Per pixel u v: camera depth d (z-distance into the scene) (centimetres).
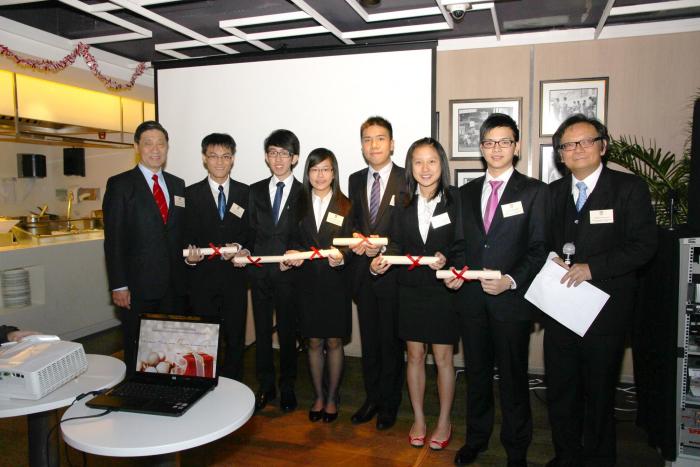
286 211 282
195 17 324
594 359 203
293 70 355
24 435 269
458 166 373
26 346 163
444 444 247
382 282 259
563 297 199
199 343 161
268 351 298
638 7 294
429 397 318
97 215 548
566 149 204
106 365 176
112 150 566
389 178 265
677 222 284
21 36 331
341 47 345
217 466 234
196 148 380
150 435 126
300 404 304
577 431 216
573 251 204
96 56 386
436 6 299
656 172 293
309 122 355
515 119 358
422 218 234
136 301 262
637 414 274
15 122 415
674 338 220
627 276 201
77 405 145
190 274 291
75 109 472
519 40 352
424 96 332
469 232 219
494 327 213
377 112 342
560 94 348
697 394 221
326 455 244
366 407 282
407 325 238
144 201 261
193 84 377
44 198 512
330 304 263
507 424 218
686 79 327
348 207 266
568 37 342
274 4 310
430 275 230
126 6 290
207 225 288
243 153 370
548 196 212
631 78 336
